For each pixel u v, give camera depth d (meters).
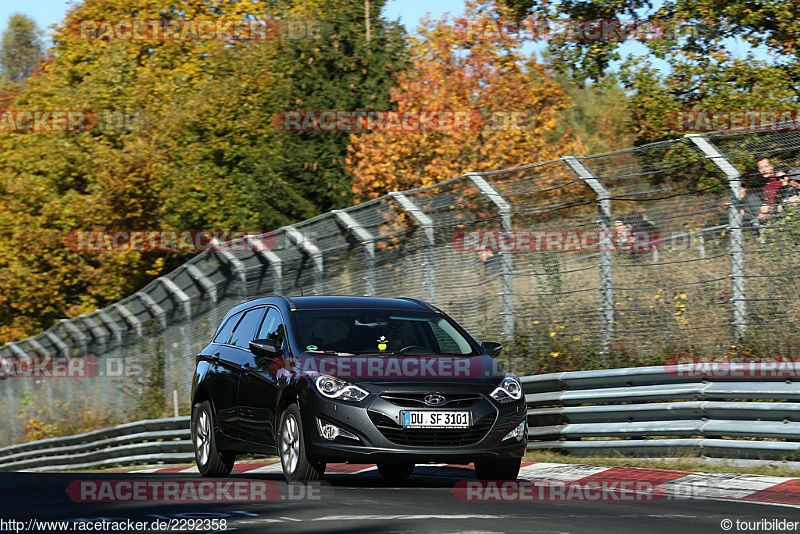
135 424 76.25
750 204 46.47
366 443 35.06
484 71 119.31
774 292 45.69
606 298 51.06
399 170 111.38
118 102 155.75
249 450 40.34
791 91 85.50
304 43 136.75
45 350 109.25
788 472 37.75
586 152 115.56
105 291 147.25
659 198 49.41
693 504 31.55
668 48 90.19
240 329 43.97
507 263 54.53
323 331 39.25
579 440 46.94
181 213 145.25
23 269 144.75
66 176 152.00
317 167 134.38
